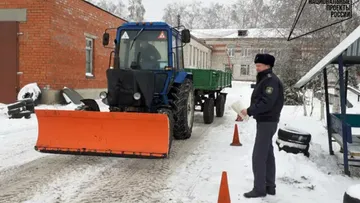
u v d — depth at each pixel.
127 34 7.98
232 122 11.49
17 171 5.61
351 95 14.54
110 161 6.35
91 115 5.89
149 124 5.79
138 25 7.98
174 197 4.57
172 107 7.75
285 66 15.57
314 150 7.10
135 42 7.91
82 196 4.57
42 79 13.34
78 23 15.41
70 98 13.84
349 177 5.64
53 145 6.06
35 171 5.63
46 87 13.33
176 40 8.46
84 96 16.20
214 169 5.85
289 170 5.51
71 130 6.07
